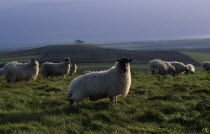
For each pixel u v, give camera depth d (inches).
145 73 1135.0
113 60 5255.9
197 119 427.5
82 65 4269.2
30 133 358.9
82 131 379.9
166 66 1144.2
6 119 411.2
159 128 406.9
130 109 481.7
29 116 428.5
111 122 425.4
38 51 6963.6
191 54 6402.6
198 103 501.7
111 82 505.4
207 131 389.1
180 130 399.9
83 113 453.1
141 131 394.0
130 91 646.5
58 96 580.4
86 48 6934.1
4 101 520.1
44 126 390.6
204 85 755.4
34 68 818.8
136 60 5364.2
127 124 420.8
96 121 416.2
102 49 6879.9
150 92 639.8
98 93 503.2
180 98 568.1
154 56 5905.5
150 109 490.0
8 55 6993.1
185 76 1001.5
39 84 748.6
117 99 552.4
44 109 479.5
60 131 370.6
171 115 461.7
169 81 827.4
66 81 848.9
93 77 501.4
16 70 773.3
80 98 489.7
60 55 5826.8
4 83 755.4
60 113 451.8
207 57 5935.0
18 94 588.7
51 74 1079.0
